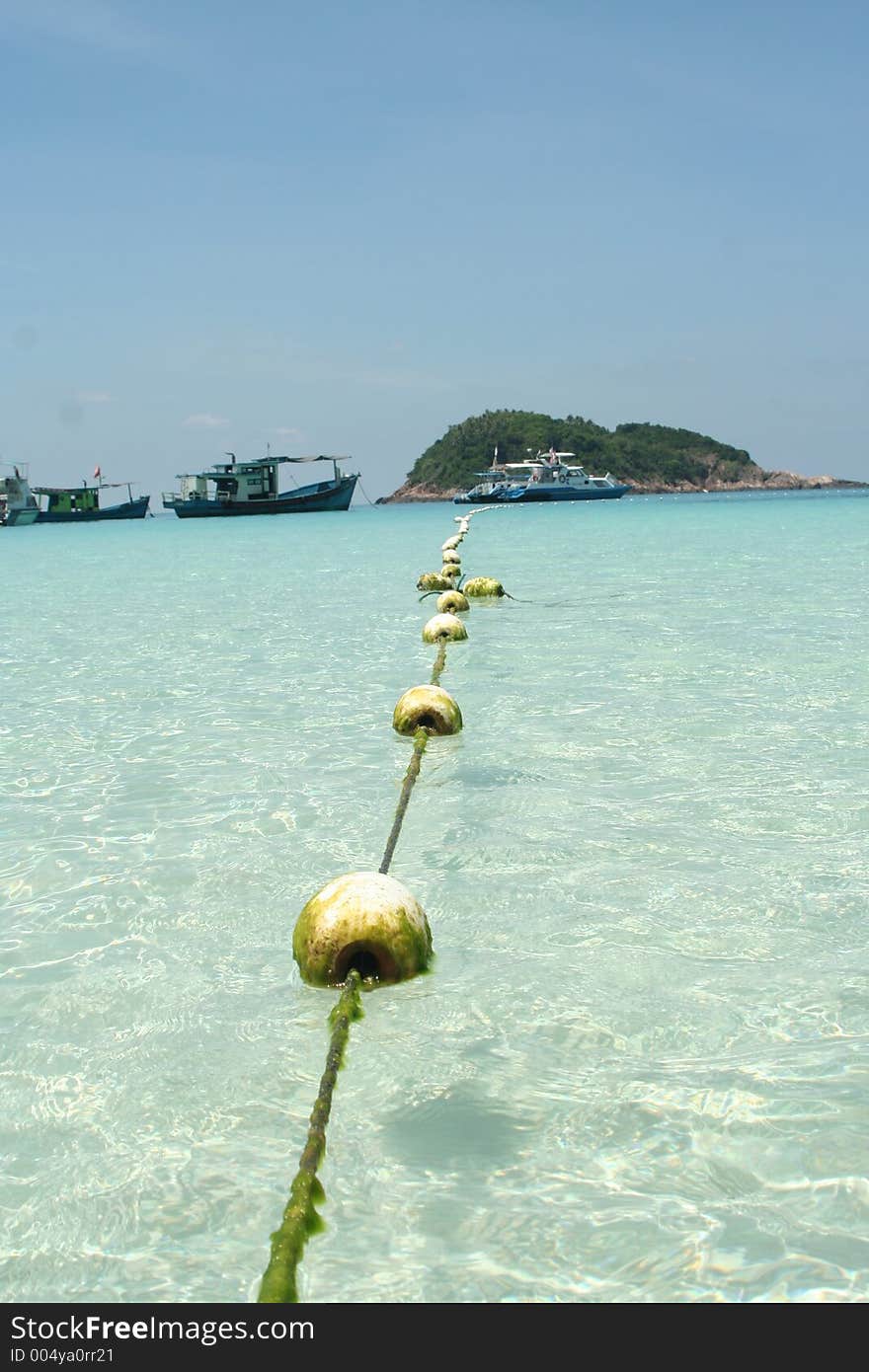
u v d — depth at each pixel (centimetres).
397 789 705
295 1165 316
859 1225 285
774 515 6725
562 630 1427
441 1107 341
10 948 476
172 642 1455
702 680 1030
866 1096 339
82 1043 390
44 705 1026
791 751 758
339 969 427
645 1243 282
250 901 522
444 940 468
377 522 8531
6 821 661
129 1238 288
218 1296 268
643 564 2662
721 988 414
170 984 436
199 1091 356
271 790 712
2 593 2419
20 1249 286
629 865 548
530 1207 296
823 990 409
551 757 766
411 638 1428
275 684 1104
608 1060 366
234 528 7900
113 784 739
